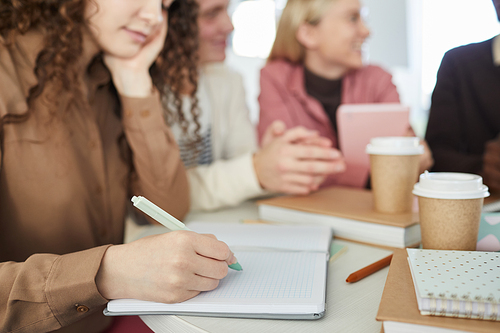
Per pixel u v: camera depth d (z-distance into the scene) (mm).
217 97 1413
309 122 1665
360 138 1154
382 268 593
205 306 451
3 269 504
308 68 1700
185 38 1062
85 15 772
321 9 1569
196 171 1064
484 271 423
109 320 883
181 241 469
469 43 1148
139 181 924
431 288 377
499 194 882
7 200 709
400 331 366
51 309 486
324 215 780
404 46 3369
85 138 838
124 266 469
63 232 767
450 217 548
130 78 869
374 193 759
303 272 539
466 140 1142
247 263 586
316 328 422
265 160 970
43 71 743
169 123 1142
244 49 3227
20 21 726
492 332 336
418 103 3391
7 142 693
